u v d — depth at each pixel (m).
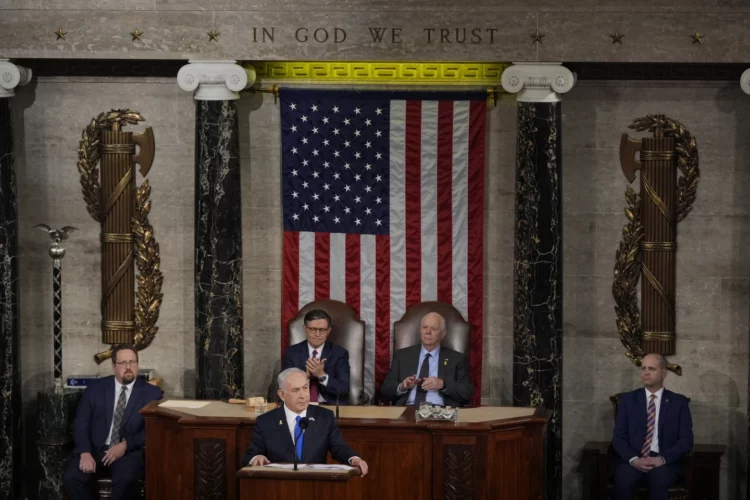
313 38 20.97
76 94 22.38
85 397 20.27
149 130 22.28
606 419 22.27
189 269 22.53
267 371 22.78
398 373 21.00
